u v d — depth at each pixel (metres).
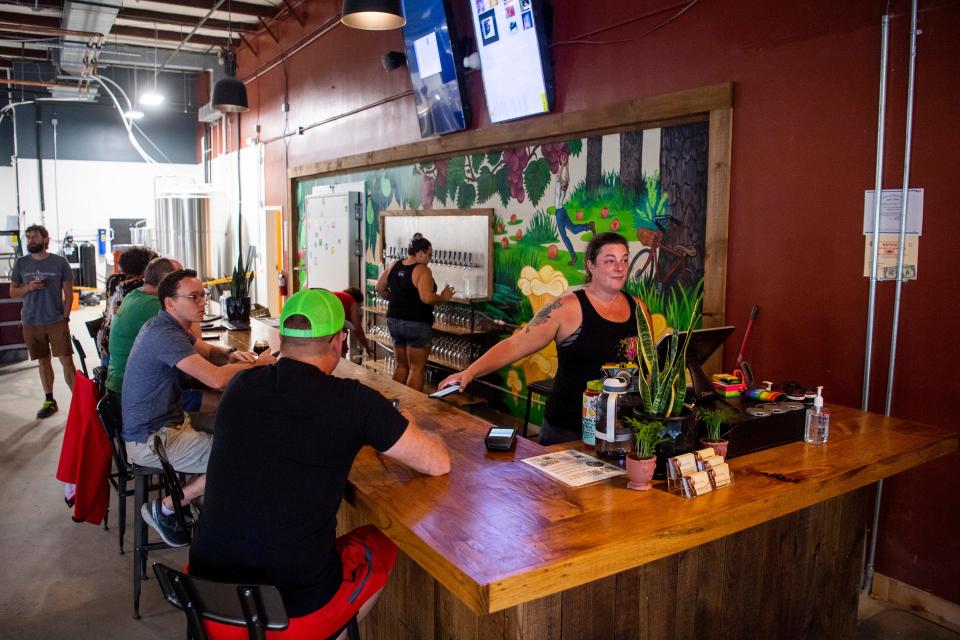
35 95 12.48
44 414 5.70
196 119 13.65
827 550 2.29
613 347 2.55
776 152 3.23
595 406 2.19
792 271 3.20
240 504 1.60
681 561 1.91
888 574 2.92
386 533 1.71
